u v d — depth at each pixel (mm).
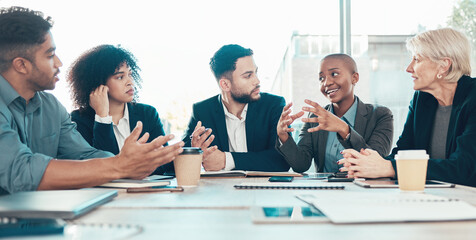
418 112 1650
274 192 851
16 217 537
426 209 561
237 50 1963
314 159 1949
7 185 909
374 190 886
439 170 1151
